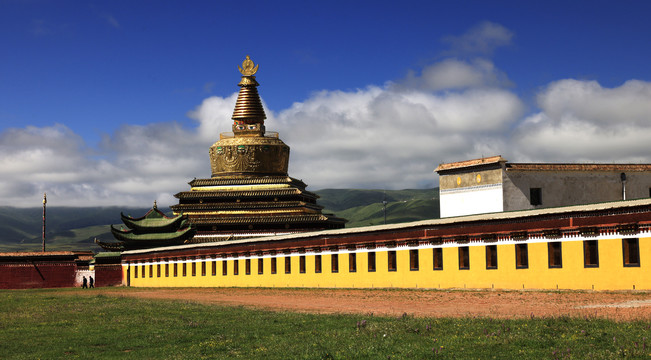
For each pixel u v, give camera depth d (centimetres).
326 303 5050
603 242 4412
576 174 6303
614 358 2405
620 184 6419
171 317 4294
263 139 11275
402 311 4203
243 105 11631
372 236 6250
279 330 3525
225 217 10525
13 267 10856
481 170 6334
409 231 5869
